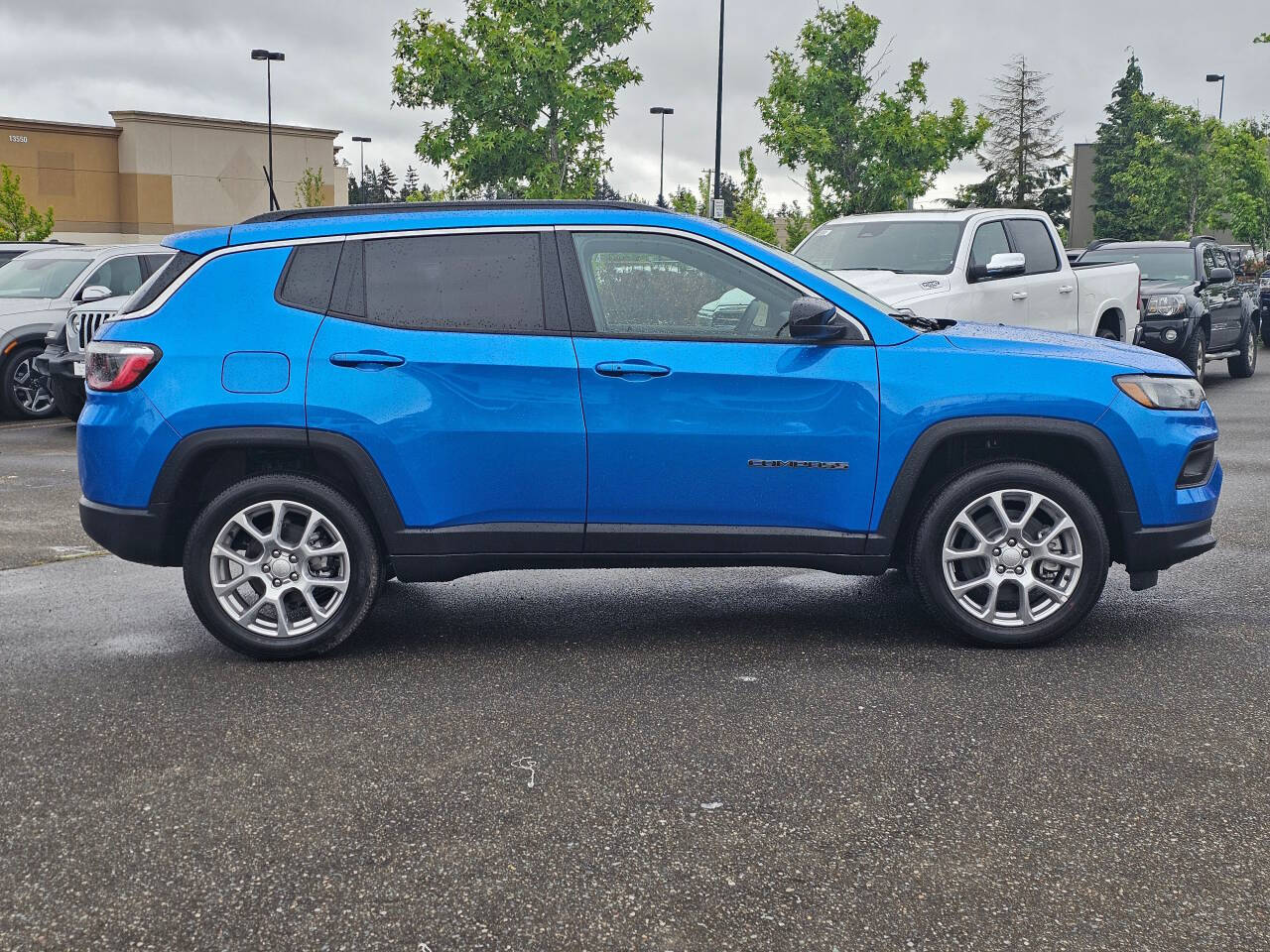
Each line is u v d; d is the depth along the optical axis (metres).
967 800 3.59
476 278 4.99
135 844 3.33
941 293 10.48
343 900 3.02
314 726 4.24
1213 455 5.32
